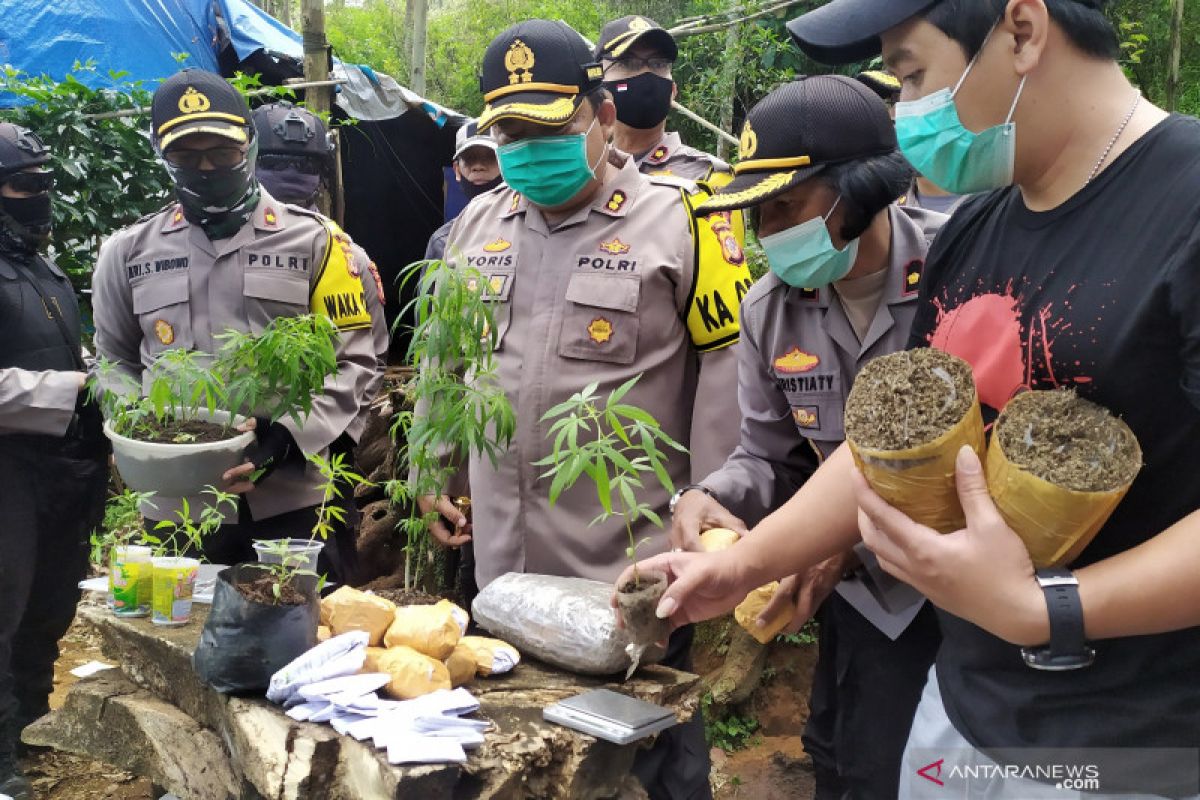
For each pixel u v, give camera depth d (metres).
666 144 3.87
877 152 1.82
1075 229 1.17
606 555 2.24
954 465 1.10
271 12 15.15
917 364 1.16
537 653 1.86
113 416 2.51
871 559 2.02
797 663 3.80
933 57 1.17
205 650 1.69
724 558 1.55
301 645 1.68
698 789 2.02
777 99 1.84
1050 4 1.11
